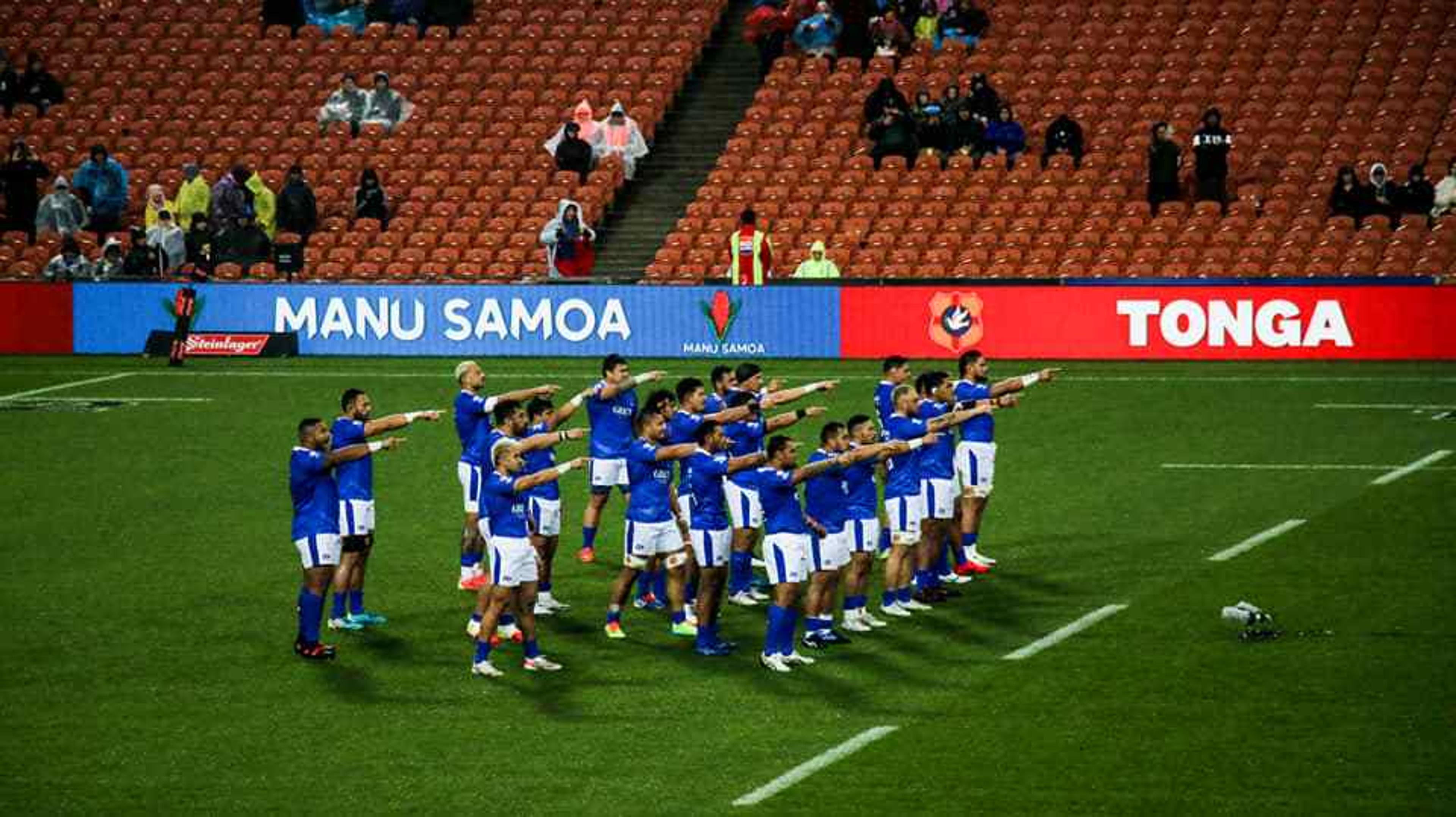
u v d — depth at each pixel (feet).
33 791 202.69
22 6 598.34
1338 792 196.24
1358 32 520.83
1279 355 445.37
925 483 269.64
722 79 557.33
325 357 483.51
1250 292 445.37
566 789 201.46
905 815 192.24
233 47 577.43
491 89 552.00
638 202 519.60
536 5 578.25
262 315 487.20
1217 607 262.67
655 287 469.98
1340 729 214.28
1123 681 232.94
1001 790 198.39
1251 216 475.72
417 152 537.24
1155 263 468.75
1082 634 252.83
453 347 479.41
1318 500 319.88
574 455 374.22
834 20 542.16
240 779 205.57
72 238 500.33
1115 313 451.12
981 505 284.82
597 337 472.85
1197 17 535.60
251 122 553.64
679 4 570.05
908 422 264.11
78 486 348.79
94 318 492.95
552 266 489.26
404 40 570.05
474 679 239.91
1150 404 401.70
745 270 469.16
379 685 237.86
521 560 239.30
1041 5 547.08
